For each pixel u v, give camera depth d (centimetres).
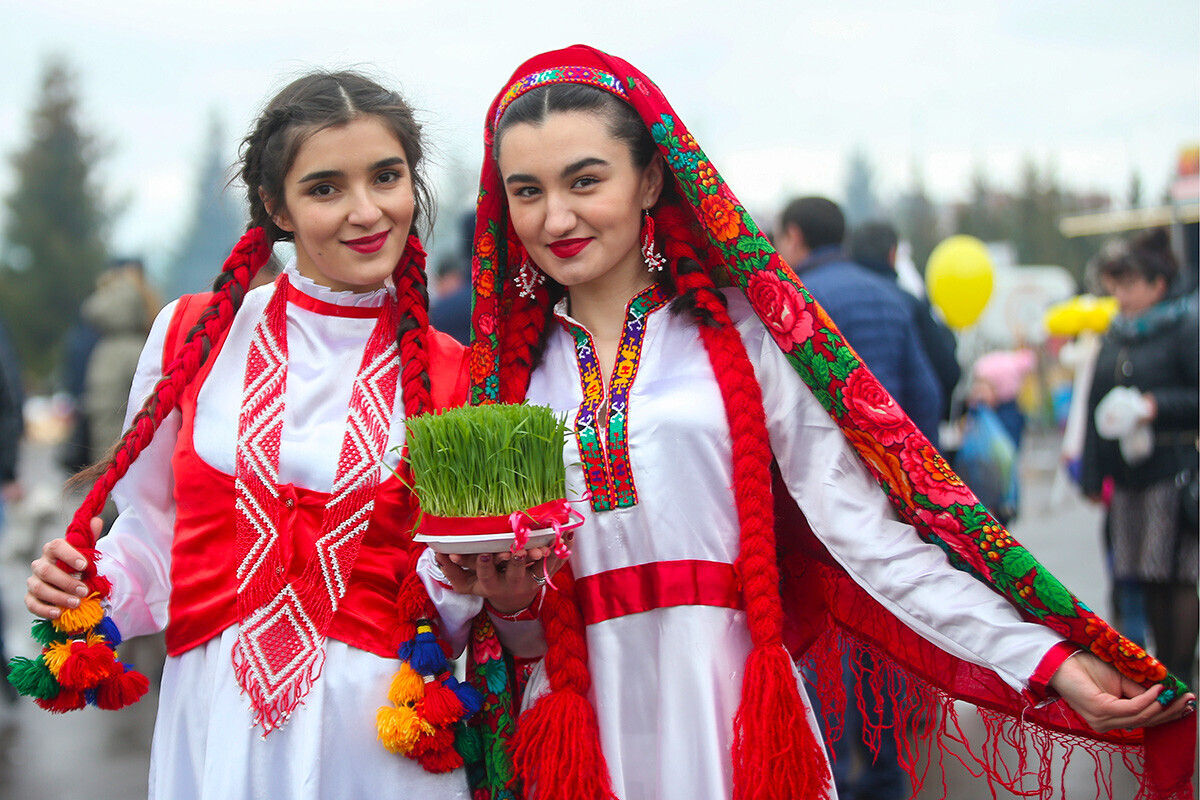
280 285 234
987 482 564
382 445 225
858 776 398
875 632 234
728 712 218
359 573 221
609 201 220
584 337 234
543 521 197
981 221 4997
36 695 209
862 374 219
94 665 205
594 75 224
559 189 219
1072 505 1231
